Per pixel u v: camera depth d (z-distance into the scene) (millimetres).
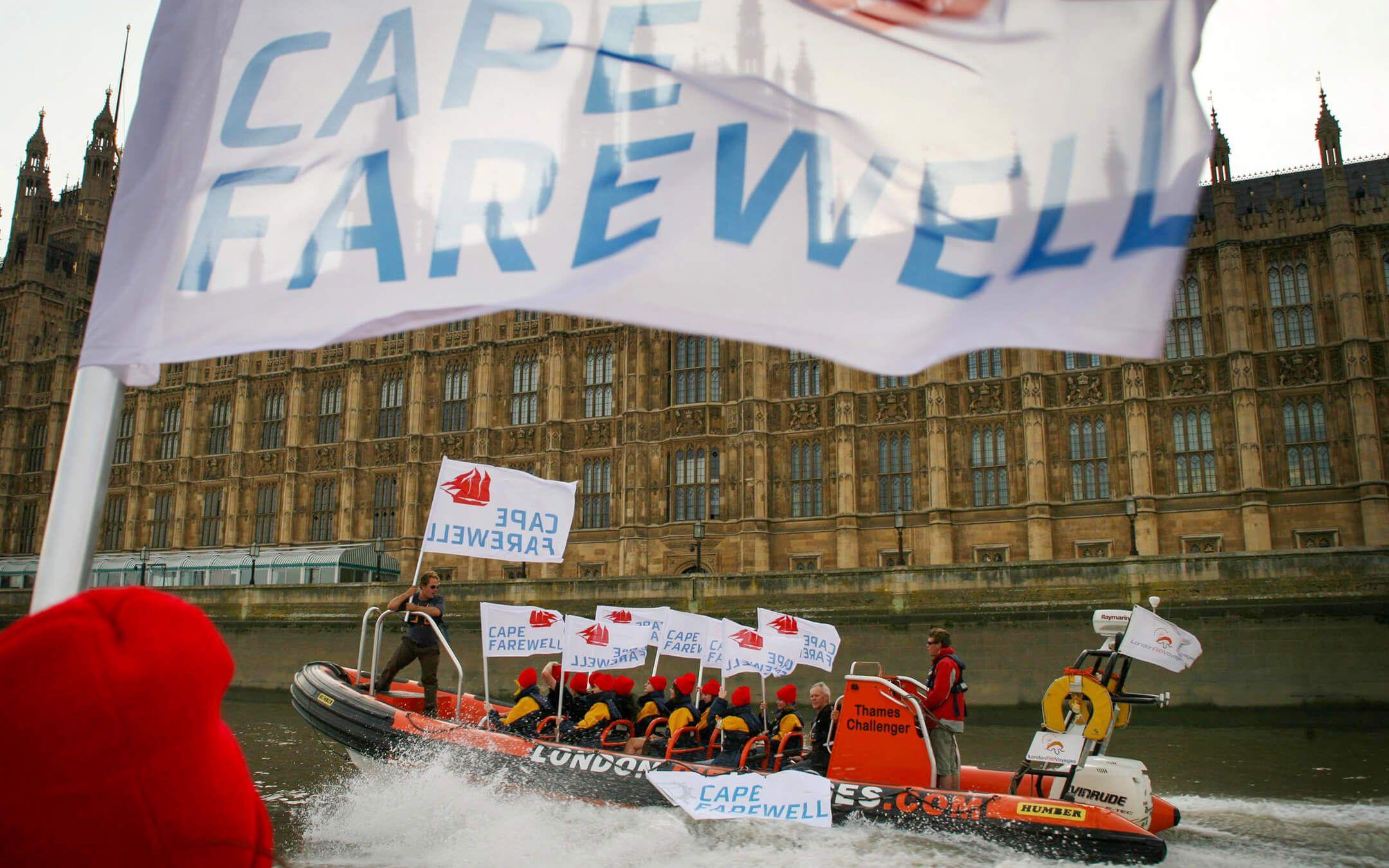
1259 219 53469
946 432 56312
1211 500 51750
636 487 61031
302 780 22672
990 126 5059
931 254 4965
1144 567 39656
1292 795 19797
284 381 73812
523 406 66625
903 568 43844
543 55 5340
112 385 5109
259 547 62594
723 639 20172
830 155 5090
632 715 20219
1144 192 4898
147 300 5250
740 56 5219
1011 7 5133
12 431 84312
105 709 1885
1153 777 22719
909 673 42719
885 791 14758
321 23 5535
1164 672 38344
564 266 5059
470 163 5254
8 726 1873
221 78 5523
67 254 96375
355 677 21516
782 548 58219
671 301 4934
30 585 74625
